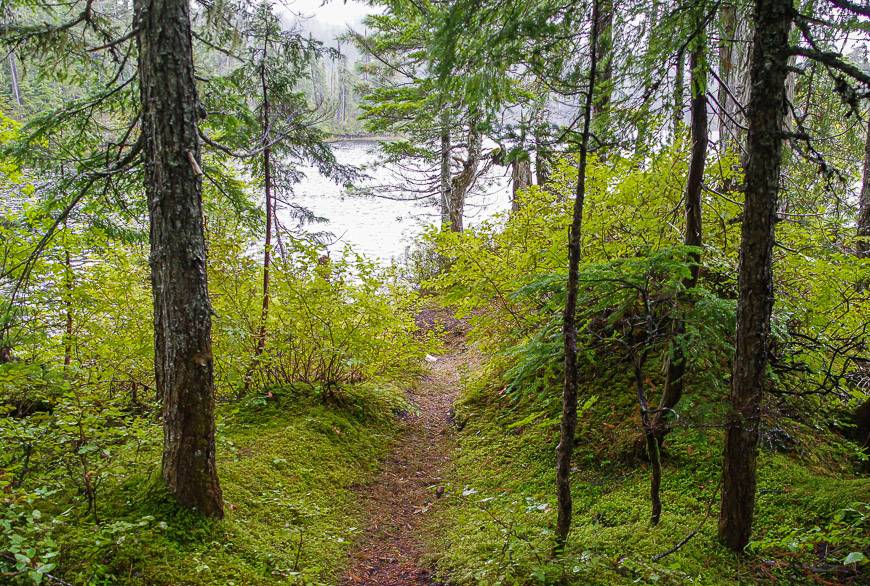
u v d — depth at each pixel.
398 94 13.43
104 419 3.92
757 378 3.08
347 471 5.57
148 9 3.45
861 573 2.84
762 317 3.01
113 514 3.58
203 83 5.93
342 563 4.00
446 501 5.08
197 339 3.73
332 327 6.77
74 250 5.91
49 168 5.24
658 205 5.44
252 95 6.78
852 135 4.25
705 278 5.28
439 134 14.42
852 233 6.79
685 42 3.67
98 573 2.98
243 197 6.45
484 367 8.60
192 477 3.77
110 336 6.21
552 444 5.48
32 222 5.37
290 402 6.79
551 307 4.27
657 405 5.15
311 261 6.61
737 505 3.25
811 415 4.96
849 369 5.56
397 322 7.16
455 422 7.05
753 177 2.91
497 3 3.28
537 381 4.59
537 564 3.33
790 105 2.93
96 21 4.66
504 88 3.61
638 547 3.46
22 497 2.94
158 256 3.67
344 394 7.25
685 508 3.90
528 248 6.52
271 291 6.79
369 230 25.86
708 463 4.41
